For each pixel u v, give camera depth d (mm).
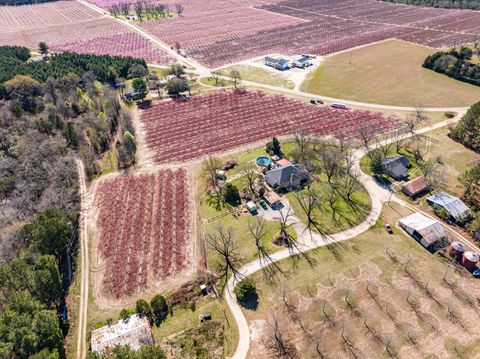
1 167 93688
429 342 53844
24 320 51375
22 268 60344
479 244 70250
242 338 55688
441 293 60969
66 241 71312
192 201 86188
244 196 85625
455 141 104500
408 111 124062
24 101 129125
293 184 87438
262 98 137750
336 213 79438
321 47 188750
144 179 94938
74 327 59312
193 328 57656
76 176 97250
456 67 145250
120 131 117188
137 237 76312
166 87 143750
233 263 68562
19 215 80250
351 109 127250
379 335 54875
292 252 70062
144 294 64188
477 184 82062
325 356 52562
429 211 79438
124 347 47781
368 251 69625
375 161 91188
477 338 54250
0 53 171500
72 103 128125
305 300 60594
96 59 166250
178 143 111250
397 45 186750
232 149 106562
